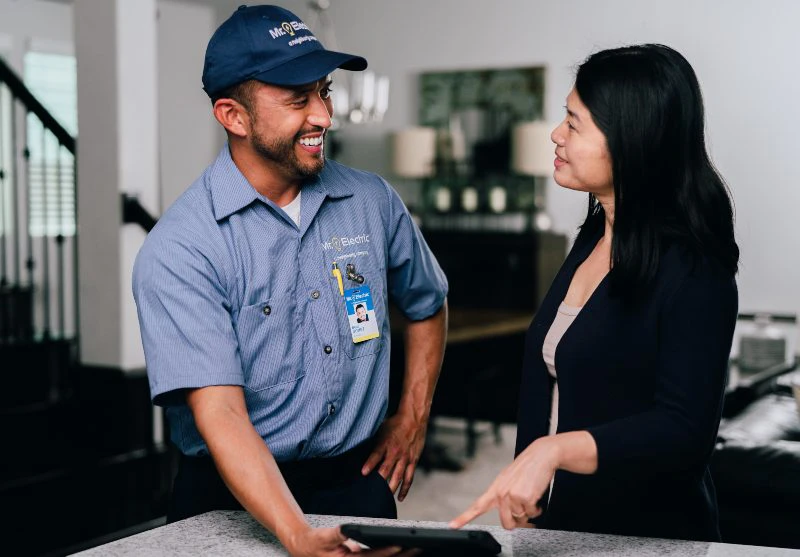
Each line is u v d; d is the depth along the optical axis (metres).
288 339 1.73
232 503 1.80
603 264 1.64
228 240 1.69
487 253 6.85
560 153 1.59
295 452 1.75
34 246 6.56
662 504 1.56
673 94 1.47
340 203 1.86
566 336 1.58
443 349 2.13
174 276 1.63
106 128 4.12
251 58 1.62
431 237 7.03
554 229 7.02
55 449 4.09
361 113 5.98
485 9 7.07
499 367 6.09
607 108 1.49
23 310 4.97
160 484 4.16
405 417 2.03
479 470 5.10
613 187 1.52
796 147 6.07
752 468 2.42
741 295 6.28
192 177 7.52
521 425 1.72
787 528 2.38
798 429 3.54
